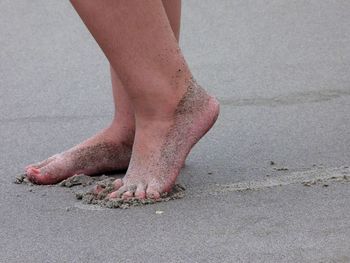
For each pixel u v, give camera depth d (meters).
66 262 3.36
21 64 6.76
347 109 5.33
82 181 4.35
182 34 7.16
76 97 5.97
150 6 3.85
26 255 3.45
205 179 4.25
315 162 4.43
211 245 3.43
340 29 7.12
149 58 3.92
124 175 4.48
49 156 4.81
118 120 4.46
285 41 6.91
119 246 3.47
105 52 3.91
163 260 3.32
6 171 4.56
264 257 3.29
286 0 7.79
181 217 3.73
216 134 4.97
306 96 5.64
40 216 3.86
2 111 5.73
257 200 3.89
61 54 6.95
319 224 3.57
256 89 5.86
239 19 7.44
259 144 4.77
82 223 3.74
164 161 4.01
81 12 3.83
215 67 6.39
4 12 7.90
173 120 4.05
